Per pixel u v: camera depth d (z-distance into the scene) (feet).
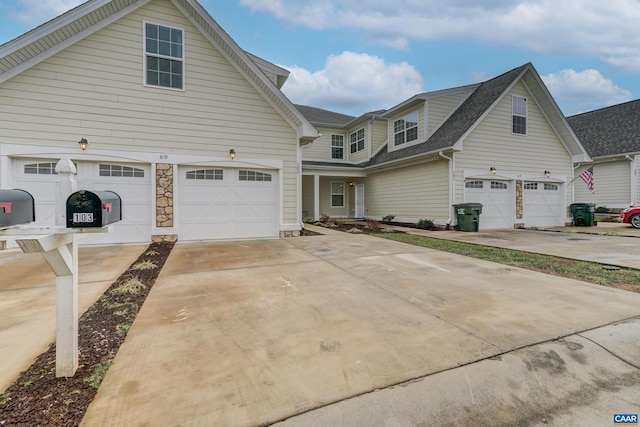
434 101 42.68
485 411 6.14
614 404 6.35
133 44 25.34
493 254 21.81
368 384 6.86
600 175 56.44
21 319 10.48
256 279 15.39
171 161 26.66
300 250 23.30
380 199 51.06
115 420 5.75
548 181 42.86
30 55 22.65
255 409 6.07
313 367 7.54
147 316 10.76
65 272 7.04
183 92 26.89
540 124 42.24
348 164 57.57
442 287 14.06
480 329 9.60
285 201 30.66
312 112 65.82
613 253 21.83
